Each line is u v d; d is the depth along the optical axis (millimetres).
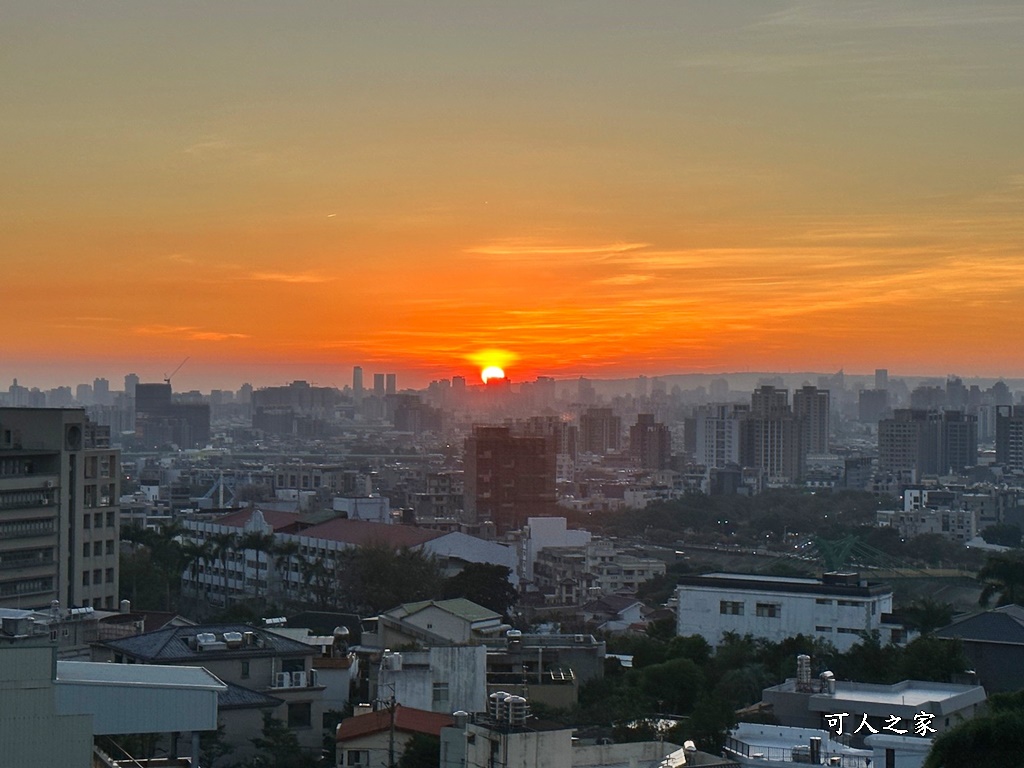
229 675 152500
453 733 112750
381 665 154500
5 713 94562
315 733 152250
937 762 117312
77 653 157500
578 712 155625
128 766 105688
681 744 123375
